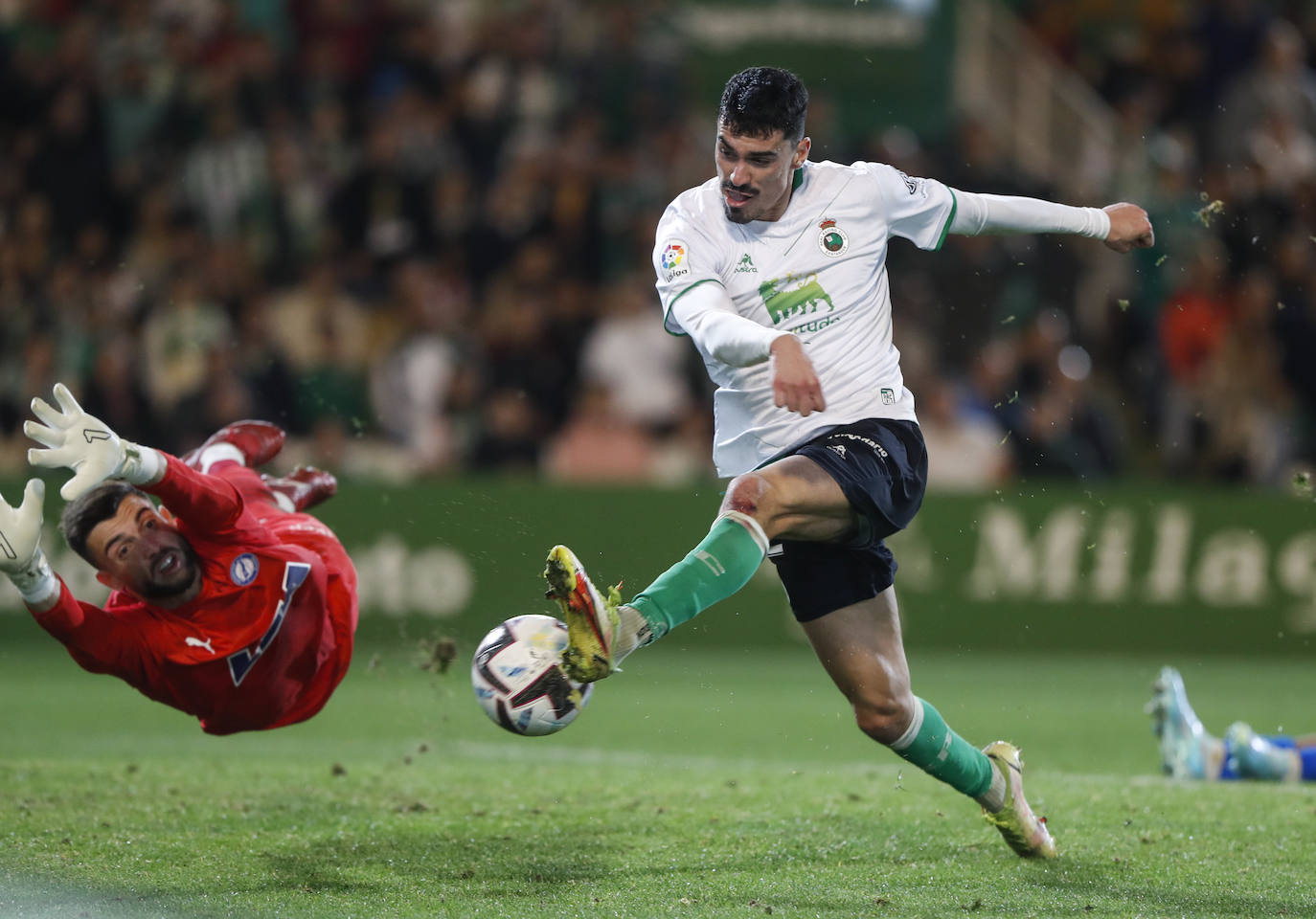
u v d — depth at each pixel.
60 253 43.72
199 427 39.44
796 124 13.55
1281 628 36.16
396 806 17.34
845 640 14.34
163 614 14.17
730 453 14.67
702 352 13.98
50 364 41.03
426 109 45.19
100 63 45.69
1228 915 12.86
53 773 19.30
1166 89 49.50
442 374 40.59
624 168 44.84
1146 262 43.12
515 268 42.97
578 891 13.43
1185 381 42.41
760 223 14.18
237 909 12.63
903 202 14.66
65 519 13.95
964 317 41.38
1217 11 48.75
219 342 40.81
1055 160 49.62
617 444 39.84
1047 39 52.53
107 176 44.81
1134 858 15.01
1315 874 14.34
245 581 14.23
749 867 14.48
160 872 13.92
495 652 12.57
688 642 36.62
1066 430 39.03
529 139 45.19
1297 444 42.69
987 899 13.36
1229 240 44.00
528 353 41.19
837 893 13.50
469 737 24.88
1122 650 36.25
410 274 42.56
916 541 36.44
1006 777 14.78
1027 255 42.31
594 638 11.87
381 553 35.19
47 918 12.33
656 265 14.27
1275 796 18.41
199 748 23.09
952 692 31.44
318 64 46.19
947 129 49.88
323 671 15.36
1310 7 50.81
